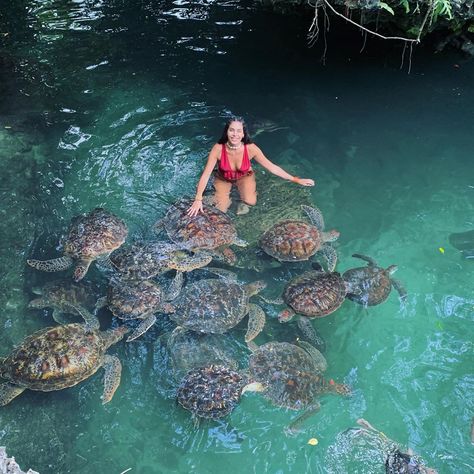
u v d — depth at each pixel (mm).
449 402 4211
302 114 6828
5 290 4816
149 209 5582
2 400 4098
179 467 3871
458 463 3873
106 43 8023
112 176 5953
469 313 4801
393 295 4934
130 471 3854
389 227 5535
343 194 5867
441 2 5969
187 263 4918
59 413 4133
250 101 6996
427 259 5242
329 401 4188
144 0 9023
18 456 3875
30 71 7445
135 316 4523
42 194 5723
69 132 6508
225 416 4023
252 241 5320
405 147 6391
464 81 7320
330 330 4676
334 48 7863
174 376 4281
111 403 4188
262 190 5859
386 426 4062
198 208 5262
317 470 3832
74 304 4676
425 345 4578
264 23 8383
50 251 5195
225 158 5340
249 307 4703
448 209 5715
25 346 4270
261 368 4176
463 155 6285
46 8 8898
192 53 7820
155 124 6629
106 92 7133
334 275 4848
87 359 4234
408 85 7273
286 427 4020
